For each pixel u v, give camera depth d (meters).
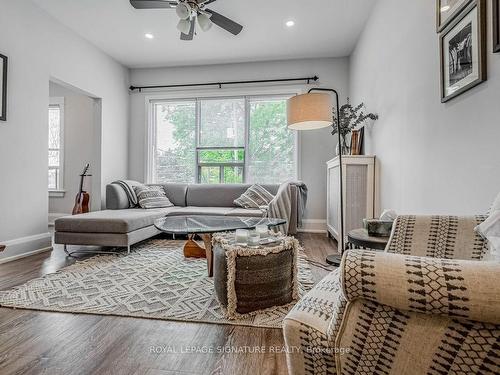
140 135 5.08
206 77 4.90
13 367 1.23
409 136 2.28
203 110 4.97
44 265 2.70
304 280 2.29
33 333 1.51
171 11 3.39
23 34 3.11
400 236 1.22
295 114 2.79
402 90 2.42
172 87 4.99
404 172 2.38
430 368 0.62
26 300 1.90
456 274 0.57
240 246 1.78
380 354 0.67
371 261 0.64
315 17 3.49
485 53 1.38
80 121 5.14
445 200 1.76
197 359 1.30
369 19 3.45
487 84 1.38
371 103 3.37
